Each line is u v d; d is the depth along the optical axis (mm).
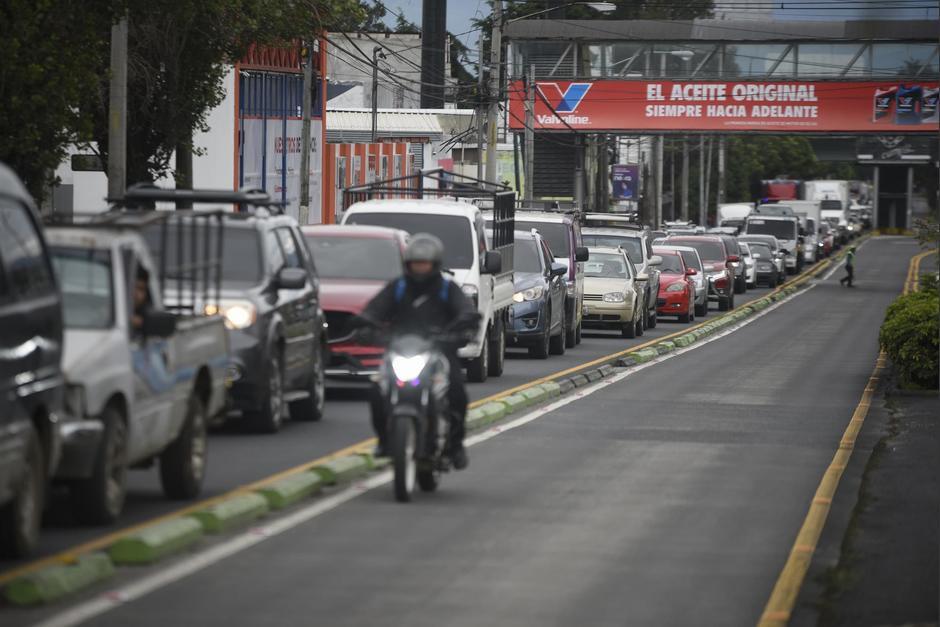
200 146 141875
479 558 30344
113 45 70938
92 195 123625
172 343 34906
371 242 62344
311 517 34562
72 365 30328
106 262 32875
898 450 49500
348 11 96688
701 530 34219
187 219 49406
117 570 28500
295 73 163000
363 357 59312
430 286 37000
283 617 25094
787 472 44219
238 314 47688
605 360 87750
